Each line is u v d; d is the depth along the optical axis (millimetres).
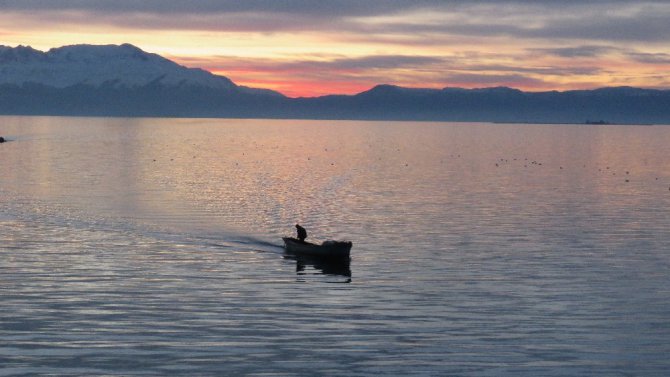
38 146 195625
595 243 58625
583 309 39906
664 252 55094
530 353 33375
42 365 31281
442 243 58156
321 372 31062
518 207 80125
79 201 81125
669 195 94250
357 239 59875
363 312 39062
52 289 42844
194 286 44094
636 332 36250
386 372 31156
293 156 169875
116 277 45875
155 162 142750
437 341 34688
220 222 67500
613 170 137250
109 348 33312
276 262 51031
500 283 45375
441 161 158000
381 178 114688
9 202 79938
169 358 32250
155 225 65312
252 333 35500
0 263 49250
